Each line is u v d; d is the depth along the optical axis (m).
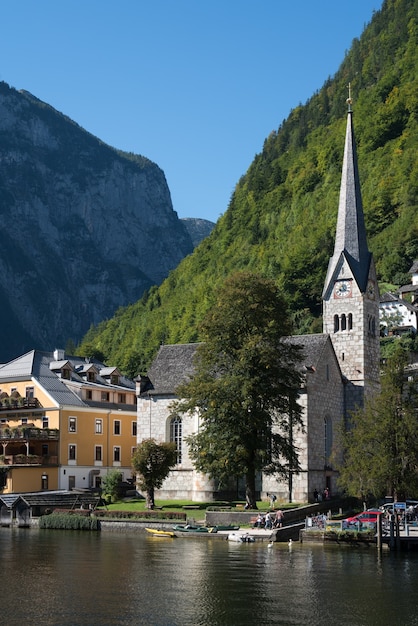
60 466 125.81
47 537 90.50
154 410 120.19
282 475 99.94
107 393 137.38
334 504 104.25
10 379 132.38
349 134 134.25
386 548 82.31
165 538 90.06
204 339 102.88
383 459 93.44
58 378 133.12
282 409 100.12
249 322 100.44
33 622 51.22
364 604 57.00
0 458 121.44
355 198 131.12
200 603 56.56
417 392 98.81
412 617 53.62
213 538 90.12
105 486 116.25
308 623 51.97
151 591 60.03
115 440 135.25
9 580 63.72
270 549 81.94
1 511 103.88
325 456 115.31
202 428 114.62
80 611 53.94
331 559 75.75
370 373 125.06
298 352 112.69
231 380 96.69
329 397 118.19
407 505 100.81
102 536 91.81
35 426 128.62
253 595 59.25
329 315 126.81
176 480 117.38
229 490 113.69
